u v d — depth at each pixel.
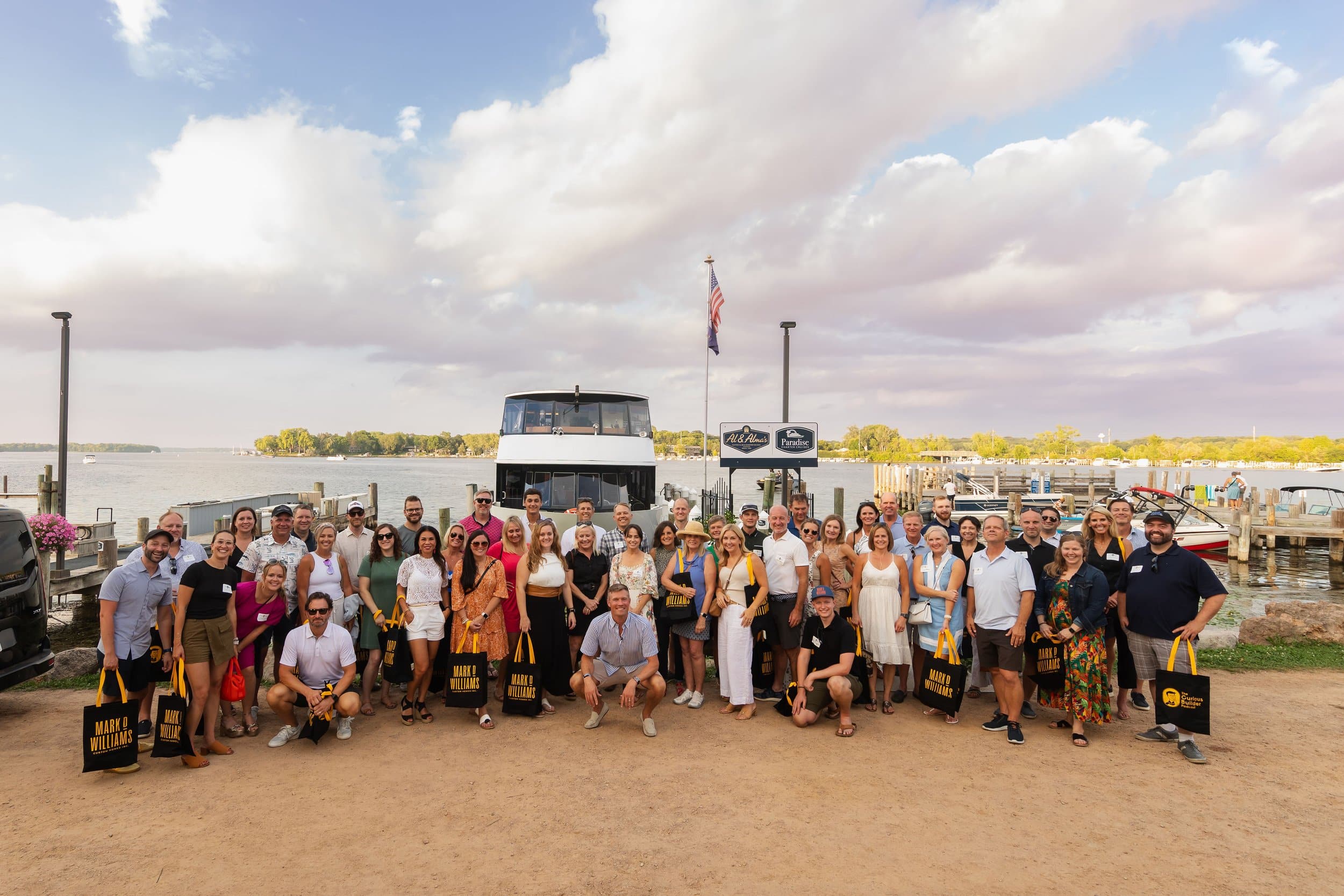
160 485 63.59
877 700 6.97
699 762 5.40
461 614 6.30
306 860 3.96
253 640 5.89
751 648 6.61
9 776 5.09
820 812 4.55
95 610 15.31
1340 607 9.41
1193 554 5.80
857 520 7.43
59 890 3.64
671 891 3.65
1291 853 4.04
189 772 5.18
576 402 12.29
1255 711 6.60
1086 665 5.77
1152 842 4.16
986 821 4.43
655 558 7.37
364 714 6.53
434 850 4.07
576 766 5.32
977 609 6.13
